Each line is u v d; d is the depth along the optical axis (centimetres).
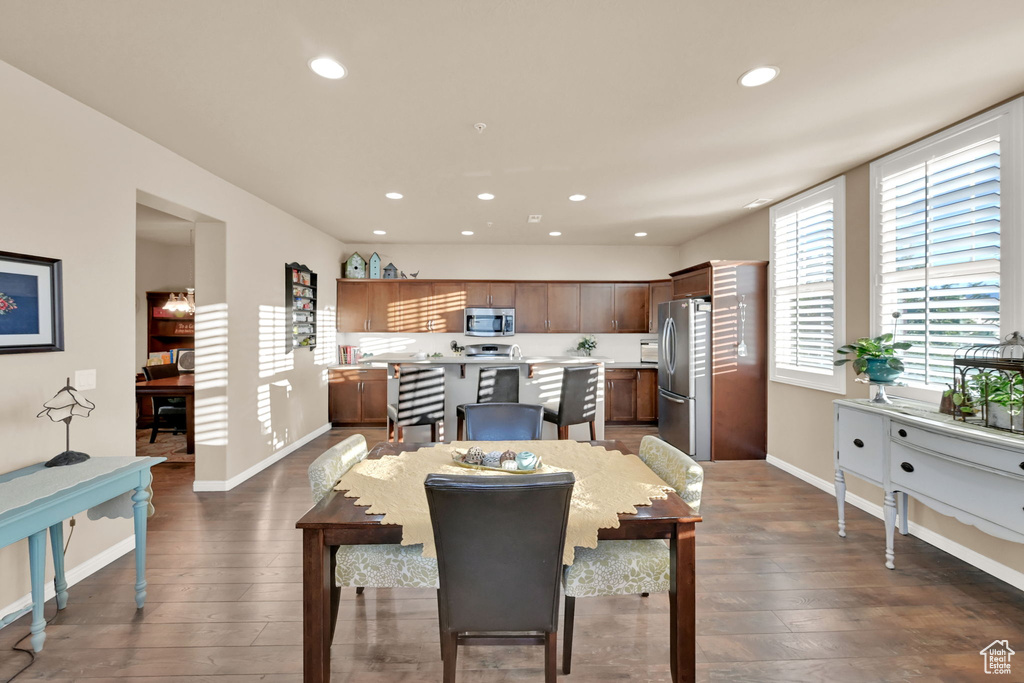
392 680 173
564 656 175
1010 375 215
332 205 442
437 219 502
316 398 557
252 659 183
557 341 665
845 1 164
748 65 205
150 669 178
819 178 363
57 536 214
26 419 212
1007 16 171
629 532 157
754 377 461
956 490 218
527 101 238
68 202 231
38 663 180
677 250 665
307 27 179
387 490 181
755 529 302
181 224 497
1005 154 236
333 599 178
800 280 404
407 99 236
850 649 189
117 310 260
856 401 289
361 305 627
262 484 385
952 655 185
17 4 164
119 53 195
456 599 145
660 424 525
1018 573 231
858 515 324
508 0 163
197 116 254
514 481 135
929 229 277
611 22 176
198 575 246
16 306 205
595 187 386
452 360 452
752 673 176
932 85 222
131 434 269
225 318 368
